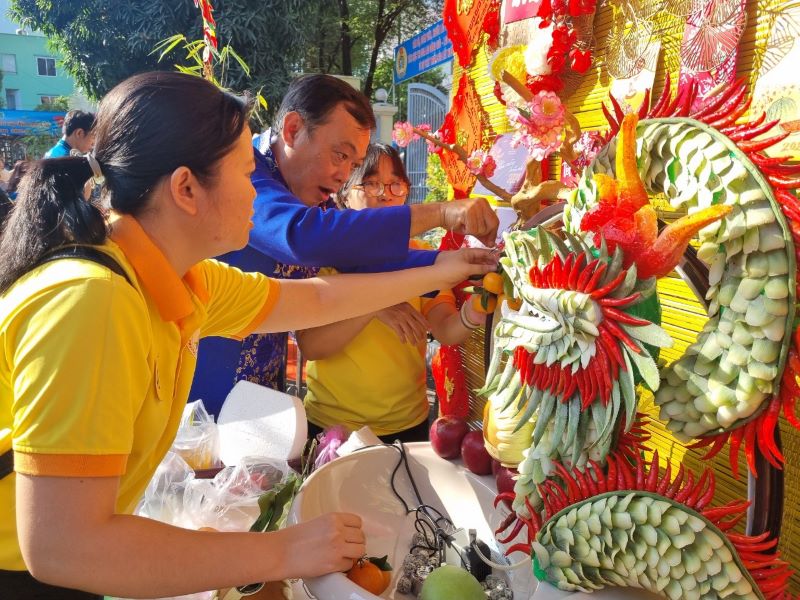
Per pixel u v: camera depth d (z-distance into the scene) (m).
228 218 0.86
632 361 0.75
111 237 0.82
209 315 1.12
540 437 0.84
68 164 0.81
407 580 0.99
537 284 0.83
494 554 1.05
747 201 0.68
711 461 1.07
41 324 0.71
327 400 1.78
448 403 1.80
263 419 1.50
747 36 0.97
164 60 7.50
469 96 1.94
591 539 0.76
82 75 7.72
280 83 7.14
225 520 1.18
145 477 0.92
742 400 0.69
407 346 1.75
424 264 1.34
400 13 11.33
